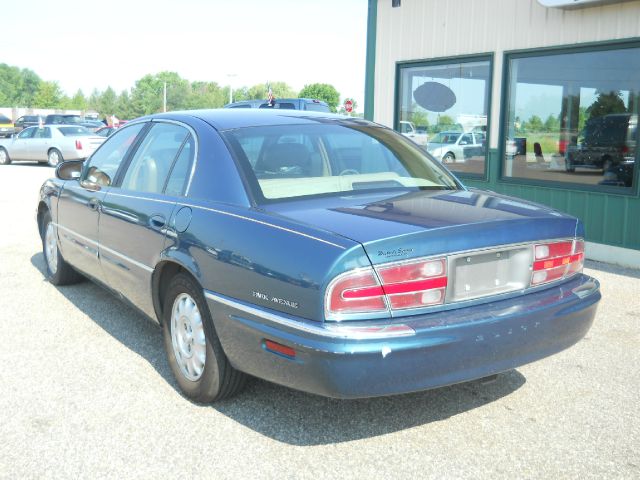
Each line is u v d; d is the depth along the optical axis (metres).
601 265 7.49
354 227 3.01
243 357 3.24
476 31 9.11
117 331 4.93
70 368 4.23
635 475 3.01
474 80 9.29
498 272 3.20
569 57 8.01
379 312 2.88
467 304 3.08
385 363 2.81
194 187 3.77
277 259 3.03
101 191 4.77
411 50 10.16
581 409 3.68
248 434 3.38
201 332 3.63
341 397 2.86
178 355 3.82
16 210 11.29
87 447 3.25
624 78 7.41
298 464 3.10
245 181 3.54
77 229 5.21
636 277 6.85
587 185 7.89
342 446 3.26
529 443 3.30
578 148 7.97
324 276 2.83
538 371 4.23
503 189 8.96
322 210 3.30
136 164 4.54
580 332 3.44
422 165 4.20
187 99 151.25
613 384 4.03
